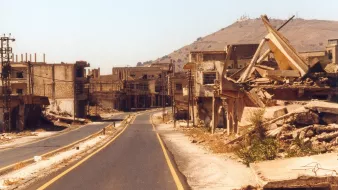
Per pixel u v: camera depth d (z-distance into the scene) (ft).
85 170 64.03
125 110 427.33
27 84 291.79
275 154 65.77
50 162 78.59
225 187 47.93
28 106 209.77
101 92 413.39
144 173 59.82
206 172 61.16
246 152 70.79
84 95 309.83
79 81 305.32
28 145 128.77
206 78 205.98
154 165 69.62
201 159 78.33
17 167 71.92
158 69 454.40
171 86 265.54
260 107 100.94
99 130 204.85
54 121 258.78
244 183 50.08
